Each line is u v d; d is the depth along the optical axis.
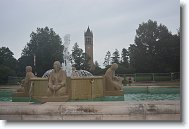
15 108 6.96
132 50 55.97
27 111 6.92
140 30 55.78
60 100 10.06
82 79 11.52
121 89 12.97
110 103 6.97
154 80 33.47
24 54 58.72
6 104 7.23
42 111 6.86
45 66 54.66
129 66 56.91
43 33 57.97
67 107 6.82
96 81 12.07
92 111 6.70
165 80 33.72
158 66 49.56
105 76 12.93
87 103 7.03
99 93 12.26
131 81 27.77
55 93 10.30
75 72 15.78
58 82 10.44
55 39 58.03
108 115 6.66
